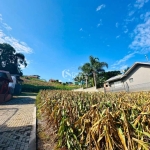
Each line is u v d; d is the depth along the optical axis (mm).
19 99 18859
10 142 4117
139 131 1469
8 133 4922
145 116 1584
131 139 1443
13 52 45281
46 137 4312
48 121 4754
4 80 16703
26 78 59562
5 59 43125
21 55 46844
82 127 2139
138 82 23016
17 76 29953
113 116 1680
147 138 1478
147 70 21734
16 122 6488
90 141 1819
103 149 1666
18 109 10547
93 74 37562
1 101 14867
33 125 5879
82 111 2777
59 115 3312
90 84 40938
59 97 5887
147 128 1506
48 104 5070
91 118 2033
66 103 3275
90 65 37719
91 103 3195
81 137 2207
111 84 29766
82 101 3525
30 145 3799
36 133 4844
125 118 1576
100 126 1664
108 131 1561
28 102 15633
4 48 42938
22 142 4117
